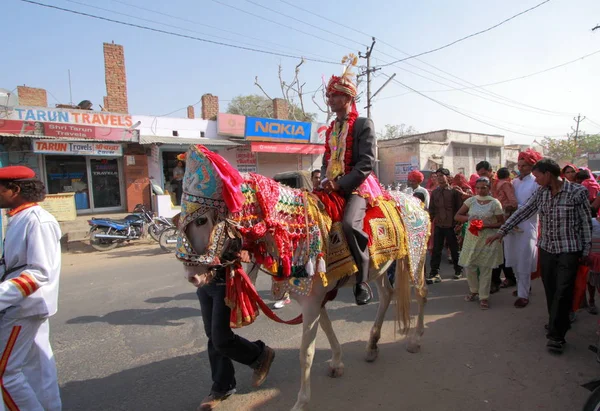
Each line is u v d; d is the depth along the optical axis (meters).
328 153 3.03
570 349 3.79
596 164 31.39
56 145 10.86
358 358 3.71
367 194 2.99
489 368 3.45
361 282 2.75
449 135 25.12
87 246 10.05
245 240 2.38
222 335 2.72
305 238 2.54
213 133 14.84
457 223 7.10
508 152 31.89
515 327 4.29
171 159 14.43
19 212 2.42
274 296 2.78
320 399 3.06
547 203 3.79
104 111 12.70
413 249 3.59
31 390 2.33
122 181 13.27
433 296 5.49
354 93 2.88
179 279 6.68
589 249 3.62
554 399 2.98
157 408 3.00
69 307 5.32
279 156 16.70
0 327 2.28
